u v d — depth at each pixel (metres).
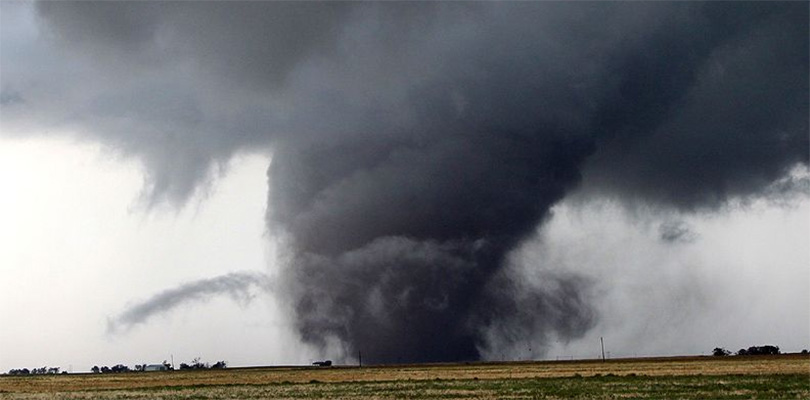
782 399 64.06
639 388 81.06
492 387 90.50
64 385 129.62
